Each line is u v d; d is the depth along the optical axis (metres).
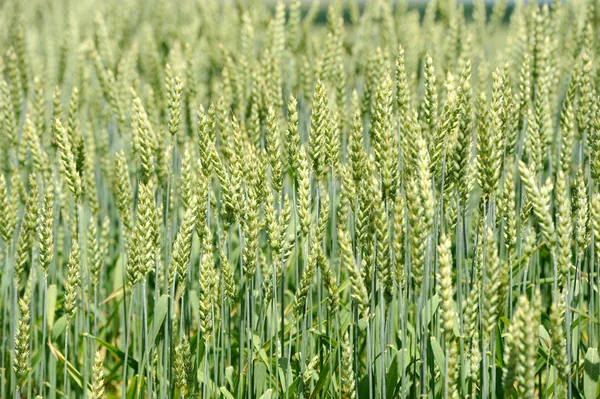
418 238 2.23
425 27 5.89
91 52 4.27
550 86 3.95
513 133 3.10
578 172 2.91
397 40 5.44
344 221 2.63
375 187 2.29
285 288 3.91
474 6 6.12
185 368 2.72
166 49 6.21
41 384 2.91
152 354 2.86
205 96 5.52
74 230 3.26
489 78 4.35
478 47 5.91
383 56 4.10
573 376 2.81
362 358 3.32
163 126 3.73
